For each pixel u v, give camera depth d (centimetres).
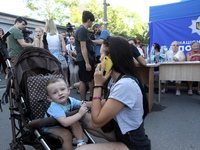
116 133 133
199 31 502
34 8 1880
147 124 277
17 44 364
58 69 199
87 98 417
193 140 226
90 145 128
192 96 439
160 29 558
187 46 526
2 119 304
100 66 132
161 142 222
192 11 503
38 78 176
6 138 238
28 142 163
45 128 154
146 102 133
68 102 171
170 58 429
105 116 116
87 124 159
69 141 144
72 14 2064
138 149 123
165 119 294
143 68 351
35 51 197
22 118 151
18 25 365
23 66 181
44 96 174
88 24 324
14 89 173
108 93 139
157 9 554
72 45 535
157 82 497
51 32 384
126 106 118
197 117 299
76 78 523
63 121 142
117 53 122
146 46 1587
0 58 606
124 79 119
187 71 359
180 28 528
